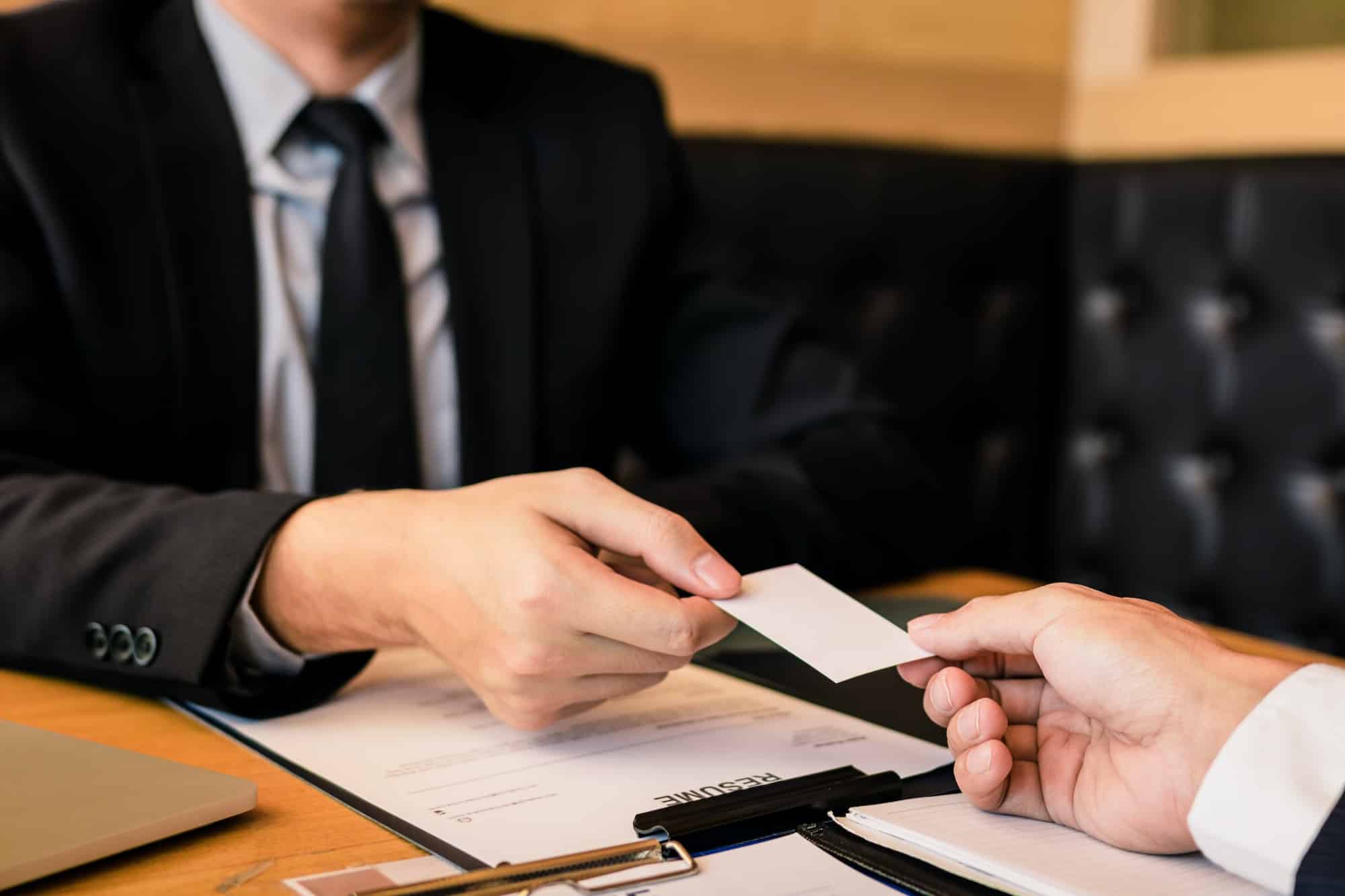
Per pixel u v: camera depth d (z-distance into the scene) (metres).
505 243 1.08
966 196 1.79
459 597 0.57
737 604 0.56
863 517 0.95
